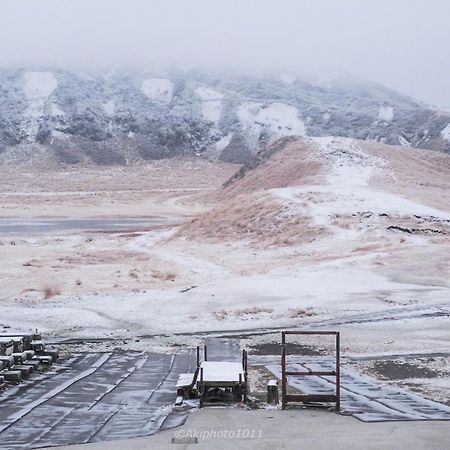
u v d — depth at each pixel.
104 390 19.95
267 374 23.06
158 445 11.81
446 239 62.56
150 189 185.38
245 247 68.31
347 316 37.28
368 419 13.54
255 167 135.12
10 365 21.81
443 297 42.44
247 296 42.81
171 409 15.95
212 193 139.50
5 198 158.38
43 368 24.03
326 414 14.38
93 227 99.88
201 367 17.28
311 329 33.84
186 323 36.38
